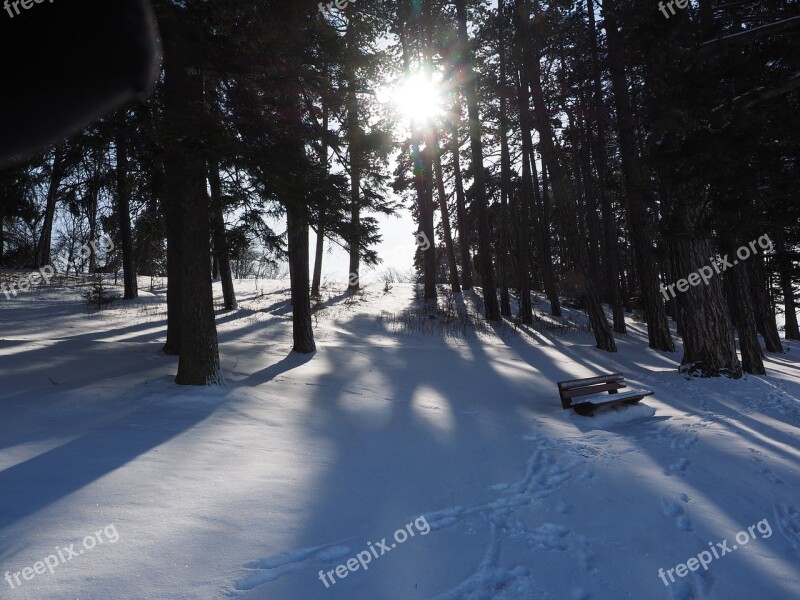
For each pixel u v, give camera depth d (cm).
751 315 1360
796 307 2806
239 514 418
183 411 676
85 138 864
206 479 476
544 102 1891
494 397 984
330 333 1633
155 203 1165
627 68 1608
